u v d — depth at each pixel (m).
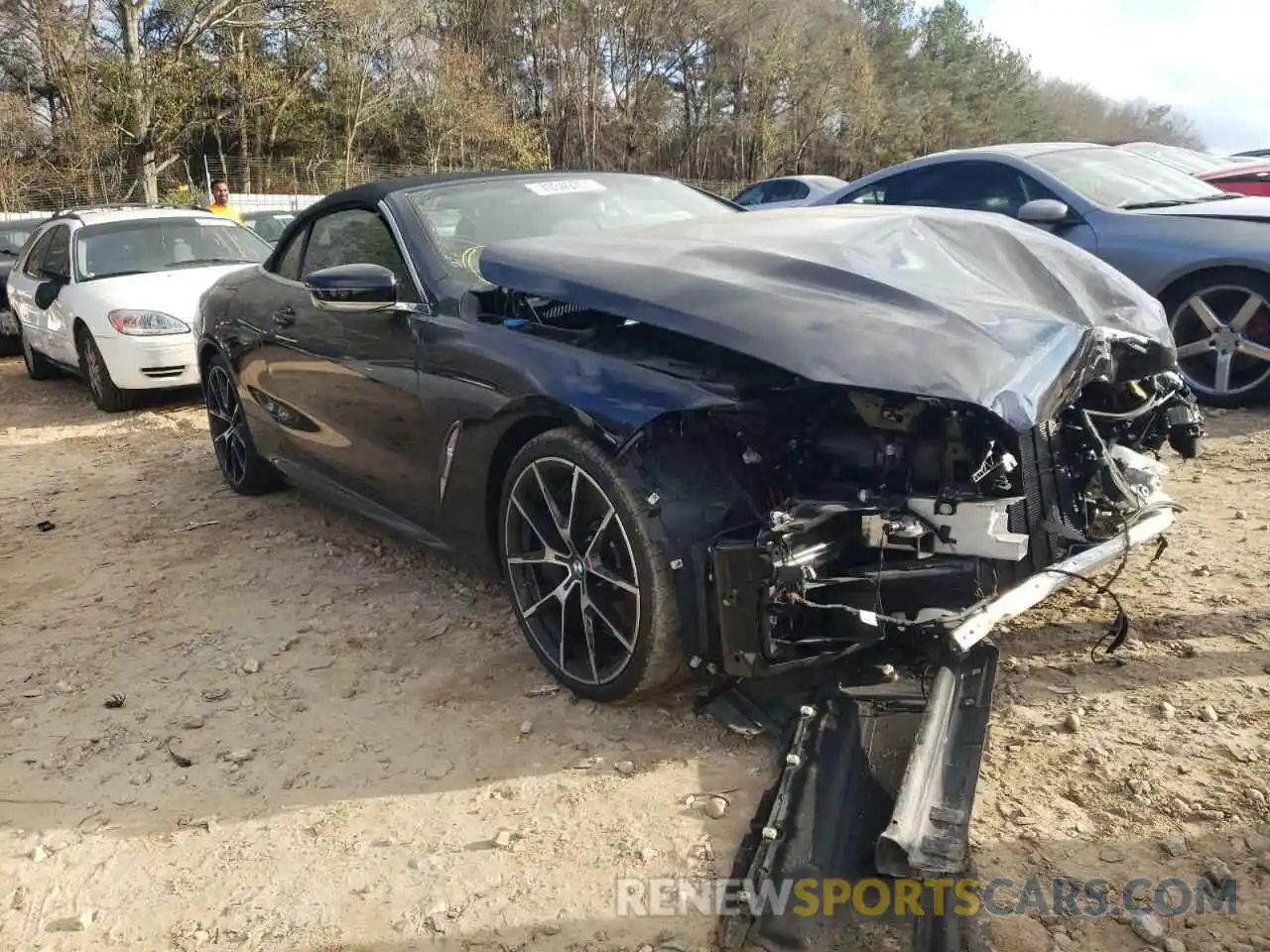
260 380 4.67
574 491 2.85
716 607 2.59
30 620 3.98
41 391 9.20
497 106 36.84
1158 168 6.93
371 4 32.06
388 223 3.83
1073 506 2.82
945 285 2.85
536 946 2.14
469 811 2.59
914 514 2.53
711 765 2.70
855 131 48.62
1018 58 58.91
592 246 3.17
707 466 2.67
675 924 2.16
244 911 2.31
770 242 3.05
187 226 8.80
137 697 3.31
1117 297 3.22
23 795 2.82
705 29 45.25
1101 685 2.92
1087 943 2.01
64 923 2.33
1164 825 2.34
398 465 3.66
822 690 2.79
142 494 5.61
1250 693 2.82
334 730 3.03
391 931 2.22
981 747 2.43
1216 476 4.64
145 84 26.86
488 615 3.75
